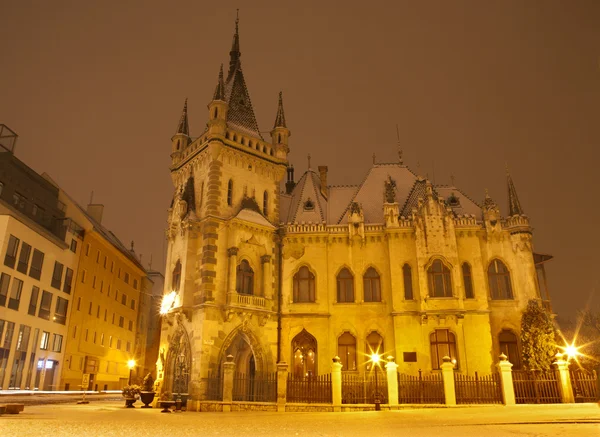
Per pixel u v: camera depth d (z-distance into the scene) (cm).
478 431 1384
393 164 4497
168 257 3906
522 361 3369
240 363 3991
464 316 3569
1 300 4247
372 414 2330
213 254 3531
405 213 4053
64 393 4903
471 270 3728
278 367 3009
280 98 4469
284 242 3916
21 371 4544
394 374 2981
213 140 3803
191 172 4081
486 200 3953
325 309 3722
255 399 3231
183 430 1473
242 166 3947
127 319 7319
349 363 3625
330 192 4441
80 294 5738
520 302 3656
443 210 3831
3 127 4881
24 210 4981
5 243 4291
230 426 1628
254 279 3659
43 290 4956
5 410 2044
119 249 6800
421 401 3061
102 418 1938
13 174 4825
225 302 3466
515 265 3744
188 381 3312
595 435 1226
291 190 4794
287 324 3691
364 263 3847
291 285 3797
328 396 3086
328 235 3900
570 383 2878
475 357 3475
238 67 4581
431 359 3500
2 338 4247
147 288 8375
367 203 4212
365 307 3728
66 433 1313
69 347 5431
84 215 6059
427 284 3656
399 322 3600
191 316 3469
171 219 4091
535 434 1272
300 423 1775
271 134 4353
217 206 3672
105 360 6456
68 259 5500
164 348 3684
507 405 2770
